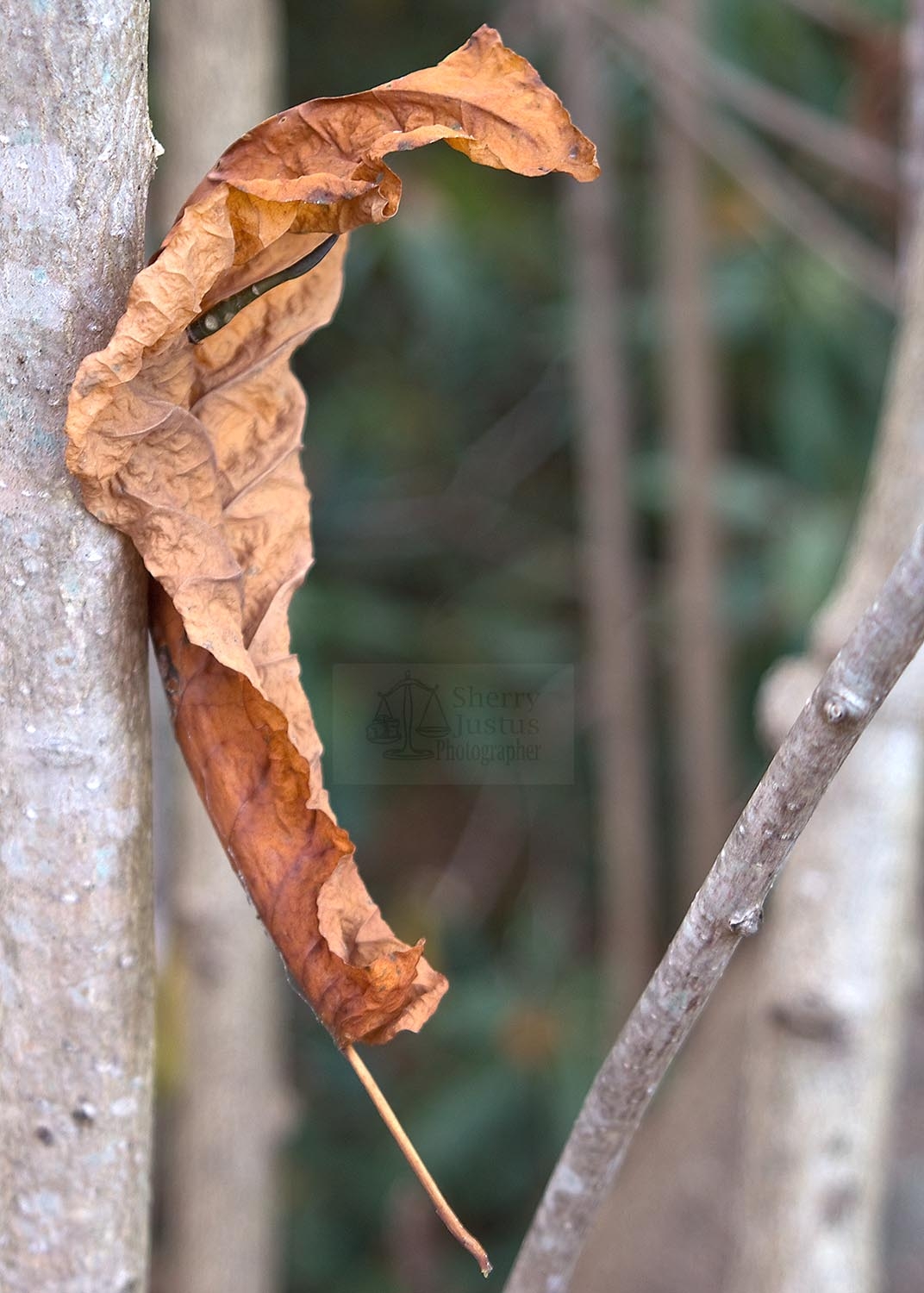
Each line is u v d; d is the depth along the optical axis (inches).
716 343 75.0
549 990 77.3
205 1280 46.6
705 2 67.9
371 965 27.4
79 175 27.4
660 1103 72.4
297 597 68.5
